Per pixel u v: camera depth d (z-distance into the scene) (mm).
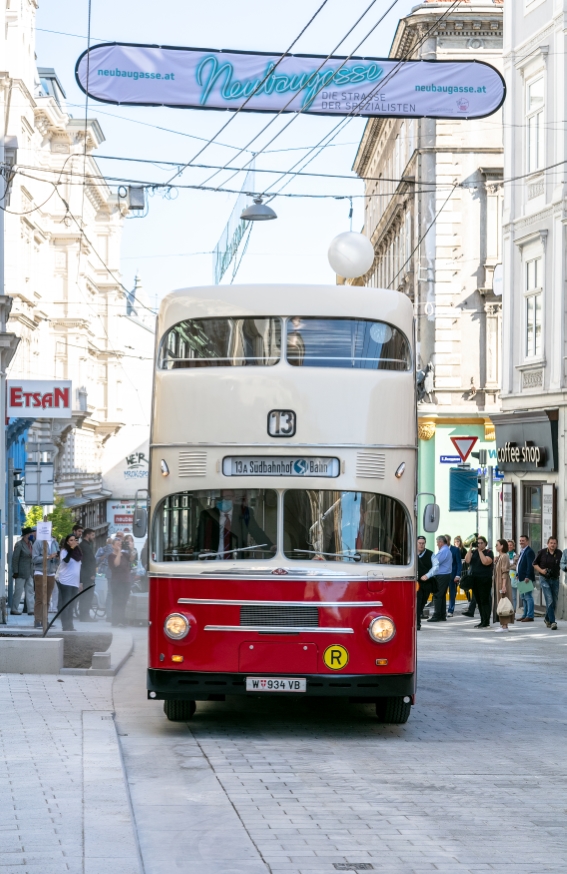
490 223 37531
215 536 11031
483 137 37562
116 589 22984
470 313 37500
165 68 12516
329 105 12875
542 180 28141
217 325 11273
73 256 55469
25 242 43812
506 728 11766
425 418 37156
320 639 10852
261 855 6898
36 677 13953
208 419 11102
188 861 6750
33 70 42500
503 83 13133
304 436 11023
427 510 12305
